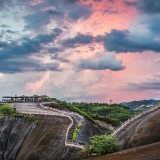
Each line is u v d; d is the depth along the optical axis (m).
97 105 151.00
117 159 29.22
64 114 67.06
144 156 27.84
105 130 86.81
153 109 51.09
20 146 56.12
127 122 48.12
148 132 39.16
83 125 60.00
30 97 110.12
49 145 53.75
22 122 60.53
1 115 61.03
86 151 36.09
